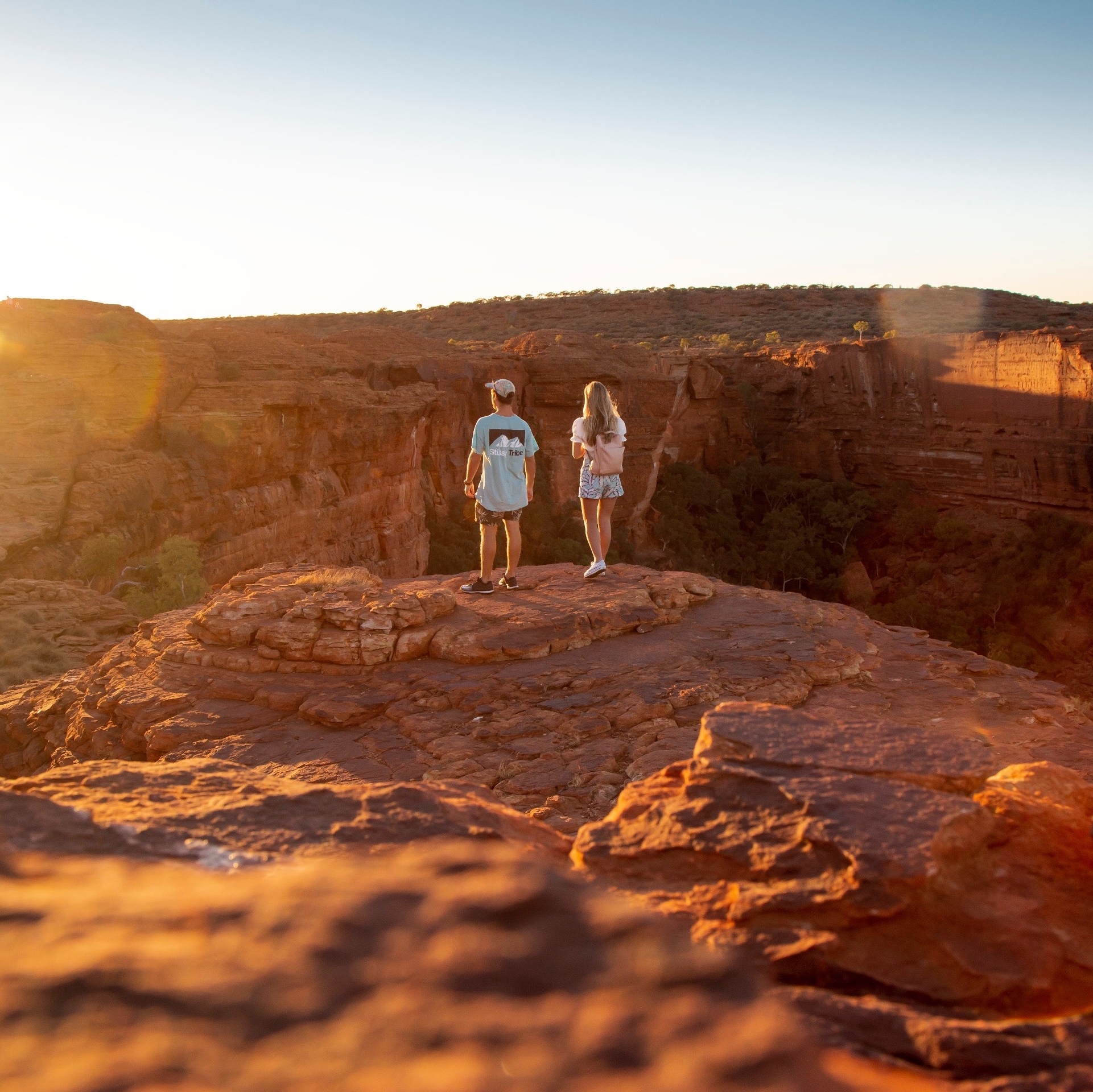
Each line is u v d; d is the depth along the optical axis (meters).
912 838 1.89
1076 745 4.87
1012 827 2.09
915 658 6.46
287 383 36.22
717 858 1.98
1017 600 58.31
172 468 30.22
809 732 2.43
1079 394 57.72
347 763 4.79
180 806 2.00
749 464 75.75
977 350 63.62
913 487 69.75
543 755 4.79
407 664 5.89
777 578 69.69
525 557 56.16
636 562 63.97
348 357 52.22
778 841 1.97
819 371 74.19
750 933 1.75
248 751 4.99
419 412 45.31
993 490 64.12
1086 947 1.73
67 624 17.98
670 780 2.43
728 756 2.33
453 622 6.24
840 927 1.75
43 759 6.56
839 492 72.69
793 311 130.88
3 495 24.80
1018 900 1.84
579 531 61.75
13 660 15.62
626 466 64.94
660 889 1.98
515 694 5.47
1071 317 109.88
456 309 137.12
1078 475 58.31
